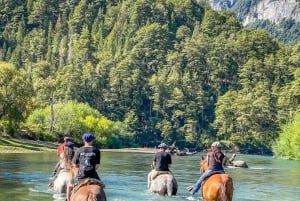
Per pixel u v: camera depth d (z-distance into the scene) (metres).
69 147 31.83
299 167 71.62
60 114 130.38
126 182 37.81
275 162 91.69
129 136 167.00
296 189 36.38
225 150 191.75
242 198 30.38
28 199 27.33
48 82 131.12
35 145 98.56
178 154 106.69
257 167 68.81
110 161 70.06
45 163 55.81
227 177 22.55
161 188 30.38
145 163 65.75
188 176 45.81
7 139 99.19
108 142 148.88
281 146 118.12
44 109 136.00
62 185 30.22
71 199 17.62
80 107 147.38
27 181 36.34
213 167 24.16
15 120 103.88
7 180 36.94
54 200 27.05
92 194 16.73
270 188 36.72
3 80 102.62
